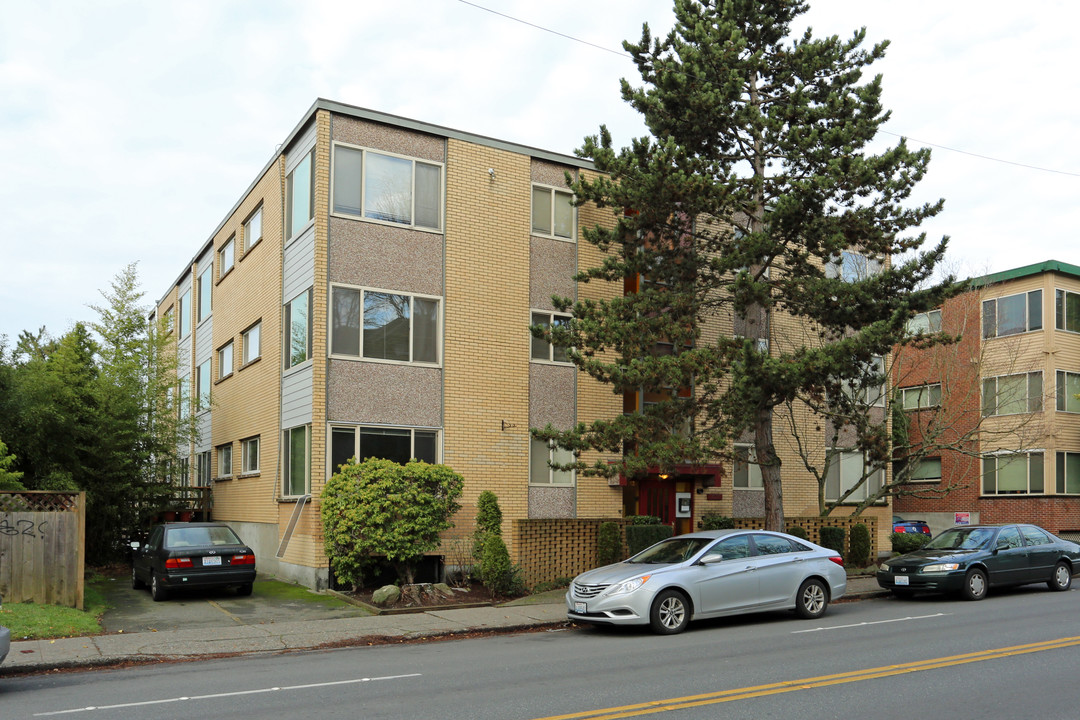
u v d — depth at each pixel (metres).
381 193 19.69
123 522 24.75
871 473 22.20
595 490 21.55
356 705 8.46
